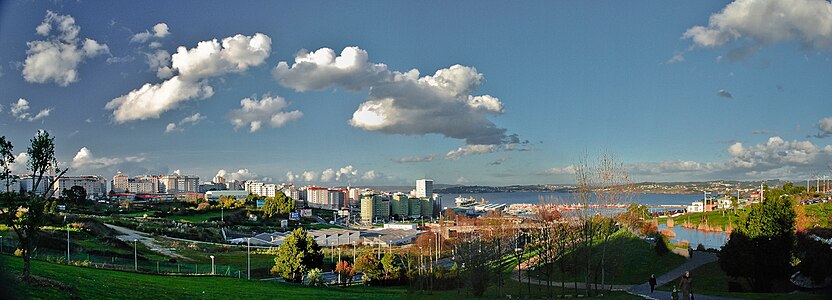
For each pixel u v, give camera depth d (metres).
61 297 34.56
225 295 50.00
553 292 65.19
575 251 62.19
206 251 139.62
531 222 124.94
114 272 59.00
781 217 64.19
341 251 167.12
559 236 64.00
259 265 118.38
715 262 84.56
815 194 161.38
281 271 90.00
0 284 34.12
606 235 59.56
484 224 161.62
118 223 163.50
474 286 63.34
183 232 169.12
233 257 130.62
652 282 58.25
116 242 121.19
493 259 73.50
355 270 100.50
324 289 69.94
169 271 95.25
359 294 64.44
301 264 89.31
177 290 49.00
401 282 93.88
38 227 37.09
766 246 63.69
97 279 47.34
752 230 64.62
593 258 60.50
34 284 36.28
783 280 64.62
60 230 116.94
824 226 76.81
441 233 180.88
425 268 94.56
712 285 69.12
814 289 60.50
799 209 87.62
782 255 63.53
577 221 62.88
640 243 95.88
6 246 79.38
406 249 170.00
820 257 58.91
